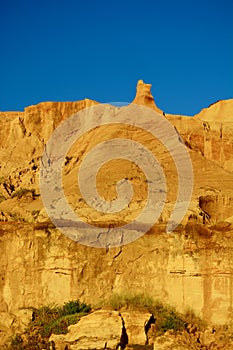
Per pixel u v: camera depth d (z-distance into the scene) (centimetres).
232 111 12006
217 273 8250
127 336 8038
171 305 8325
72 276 8481
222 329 8150
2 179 10862
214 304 8225
